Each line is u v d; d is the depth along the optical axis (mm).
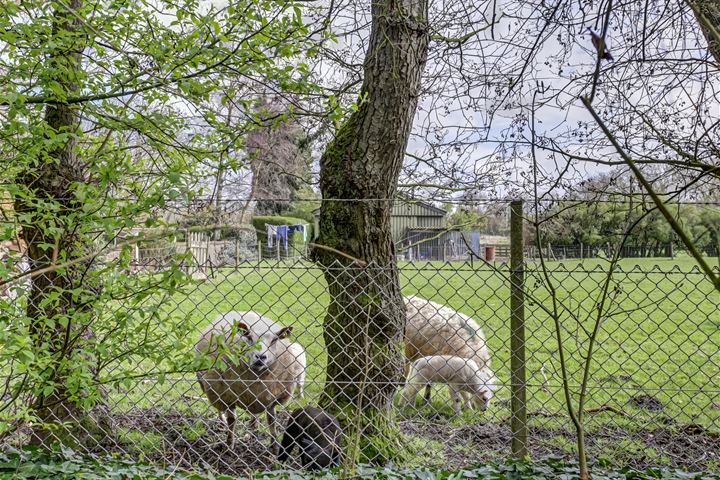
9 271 2832
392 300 4680
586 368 2076
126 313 3256
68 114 4469
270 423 5453
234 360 3297
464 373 6250
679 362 8922
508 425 5812
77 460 3760
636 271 3658
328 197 4723
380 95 4566
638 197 3920
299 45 3818
